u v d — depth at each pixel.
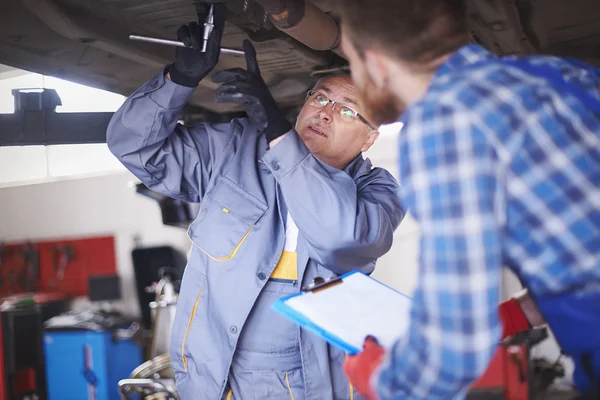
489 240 0.92
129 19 1.97
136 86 2.66
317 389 1.74
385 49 1.04
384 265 6.07
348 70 2.51
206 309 1.78
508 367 3.40
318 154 1.98
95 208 6.73
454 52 1.05
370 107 1.14
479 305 0.91
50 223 6.84
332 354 1.79
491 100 0.95
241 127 1.98
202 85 2.69
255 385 1.74
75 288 6.71
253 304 1.73
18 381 5.56
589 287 0.96
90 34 1.93
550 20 2.18
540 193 0.95
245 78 1.62
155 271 5.92
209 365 1.72
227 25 1.99
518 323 1.45
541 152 0.95
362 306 1.28
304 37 1.78
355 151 2.01
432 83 1.02
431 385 0.96
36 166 6.36
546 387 3.76
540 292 1.00
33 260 6.79
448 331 0.92
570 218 0.95
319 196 1.62
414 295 0.98
